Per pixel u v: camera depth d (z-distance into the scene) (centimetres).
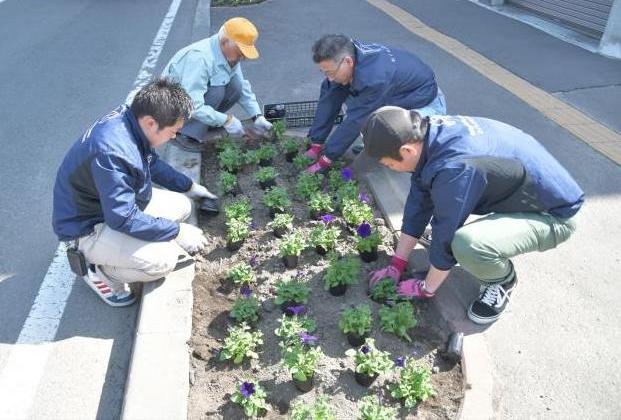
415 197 302
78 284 347
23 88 657
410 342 288
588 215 390
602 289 325
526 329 299
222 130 500
